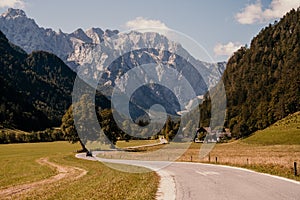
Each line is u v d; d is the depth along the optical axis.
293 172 26.53
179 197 16.86
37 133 133.25
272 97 168.12
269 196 16.16
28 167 50.81
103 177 28.09
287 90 166.75
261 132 139.00
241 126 149.38
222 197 16.41
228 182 22.66
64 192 19.67
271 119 154.00
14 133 130.62
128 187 20.66
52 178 32.03
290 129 130.75
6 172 44.25
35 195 19.22
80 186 22.36
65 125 78.81
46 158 66.06
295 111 154.88
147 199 16.17
